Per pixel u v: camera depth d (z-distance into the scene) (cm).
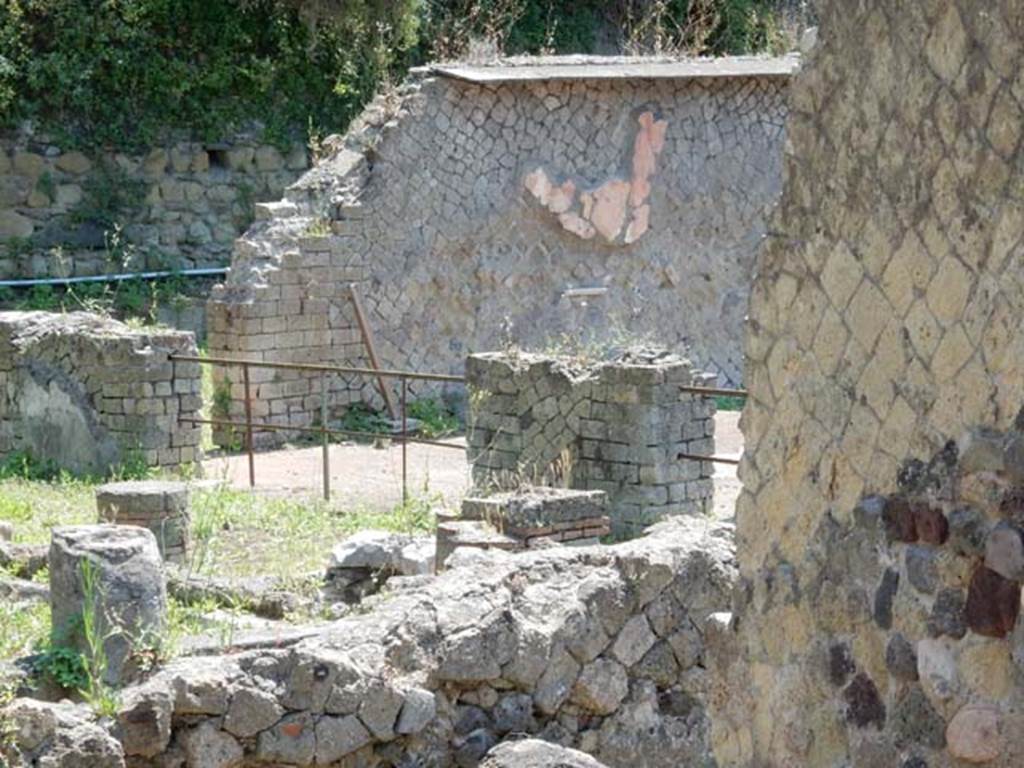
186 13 2912
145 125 2895
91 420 1869
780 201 692
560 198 2416
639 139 2484
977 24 590
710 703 749
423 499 1719
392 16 3042
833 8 659
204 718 884
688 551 1042
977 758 596
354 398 2262
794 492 687
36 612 1120
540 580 1020
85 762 846
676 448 1627
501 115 2372
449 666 960
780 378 695
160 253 2897
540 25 3328
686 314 2561
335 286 2239
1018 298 579
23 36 2816
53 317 1944
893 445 633
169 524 1337
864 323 646
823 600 669
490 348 2377
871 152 639
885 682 637
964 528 600
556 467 1658
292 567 1355
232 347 2164
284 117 3006
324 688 907
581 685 1005
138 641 949
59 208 2842
